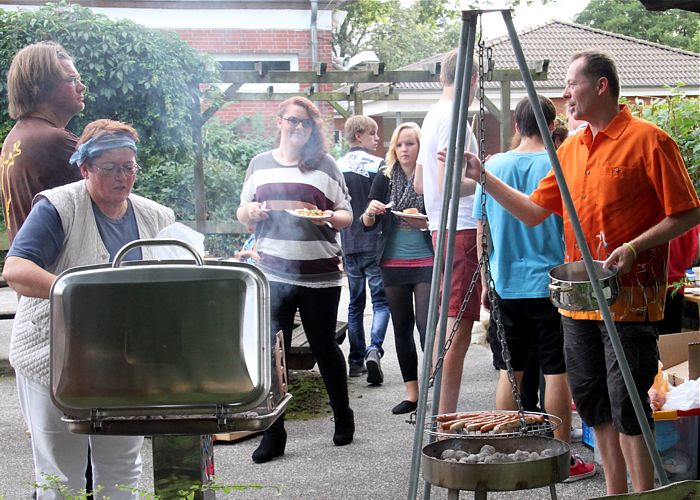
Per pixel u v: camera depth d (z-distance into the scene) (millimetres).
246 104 14117
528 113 3967
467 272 4270
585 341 3148
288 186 4285
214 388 2012
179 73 10812
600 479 3953
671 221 2902
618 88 3053
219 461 4410
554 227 3889
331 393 4598
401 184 5137
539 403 4848
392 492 3908
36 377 2689
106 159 2652
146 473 4211
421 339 5051
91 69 10664
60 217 2678
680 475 3703
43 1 13094
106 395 2035
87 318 2027
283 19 14367
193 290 2008
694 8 2648
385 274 5109
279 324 4324
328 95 12578
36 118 3195
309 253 4277
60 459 2752
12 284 2594
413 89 19219
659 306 3018
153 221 2906
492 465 2326
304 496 3875
